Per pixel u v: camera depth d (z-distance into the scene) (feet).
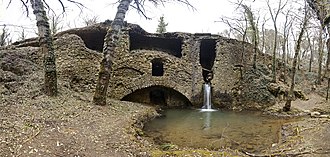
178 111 65.98
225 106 72.18
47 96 41.29
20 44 67.82
